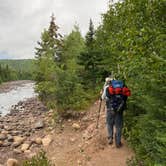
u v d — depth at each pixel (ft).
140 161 23.56
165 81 17.01
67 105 48.49
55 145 37.11
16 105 94.48
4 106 96.12
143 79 19.57
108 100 28.71
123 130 30.66
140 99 23.43
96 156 29.07
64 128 42.80
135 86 24.04
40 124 49.01
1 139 44.32
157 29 16.44
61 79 49.83
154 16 16.61
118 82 28.45
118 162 26.53
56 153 34.17
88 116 45.11
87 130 38.14
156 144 18.07
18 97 134.51
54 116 49.32
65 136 39.37
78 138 37.06
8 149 39.83
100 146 30.81
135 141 27.25
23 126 52.85
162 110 17.58
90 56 56.85
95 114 44.78
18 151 37.93
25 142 41.29
